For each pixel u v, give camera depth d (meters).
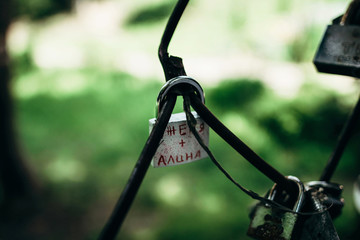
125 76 12.88
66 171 7.65
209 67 11.30
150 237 5.39
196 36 14.02
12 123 6.25
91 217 6.18
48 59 15.39
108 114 10.45
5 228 5.93
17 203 6.35
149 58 14.40
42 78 13.62
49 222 6.07
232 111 8.28
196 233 5.32
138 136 9.04
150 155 0.49
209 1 15.57
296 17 10.66
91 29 18.52
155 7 19.27
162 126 0.50
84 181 7.24
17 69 14.22
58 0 20.02
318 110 7.08
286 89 8.30
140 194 6.43
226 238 5.17
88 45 16.31
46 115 10.74
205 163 7.06
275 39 10.95
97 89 12.24
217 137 7.74
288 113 7.36
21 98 12.05
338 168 5.89
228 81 9.59
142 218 5.84
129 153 8.30
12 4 5.79
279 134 7.20
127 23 18.64
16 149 6.37
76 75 13.62
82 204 6.53
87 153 8.45
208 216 5.67
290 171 6.37
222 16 14.53
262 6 12.94
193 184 6.54
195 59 12.20
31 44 16.47
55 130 9.73
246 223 5.41
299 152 6.77
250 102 8.31
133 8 19.67
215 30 13.84
